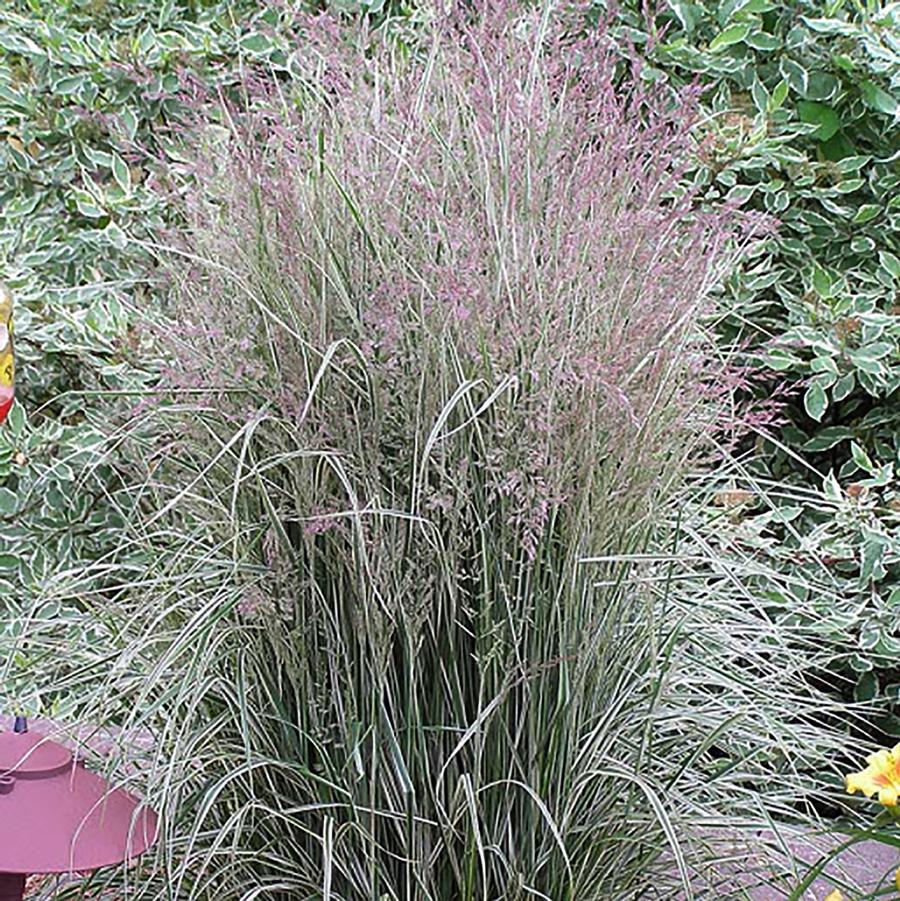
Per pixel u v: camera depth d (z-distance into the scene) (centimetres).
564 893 161
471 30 179
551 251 158
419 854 156
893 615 258
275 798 164
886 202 295
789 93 302
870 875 212
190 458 178
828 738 195
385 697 158
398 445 158
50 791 147
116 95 305
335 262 161
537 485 150
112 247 293
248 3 314
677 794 166
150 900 167
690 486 192
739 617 196
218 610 156
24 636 197
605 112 173
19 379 293
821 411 274
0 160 313
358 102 174
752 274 272
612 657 170
